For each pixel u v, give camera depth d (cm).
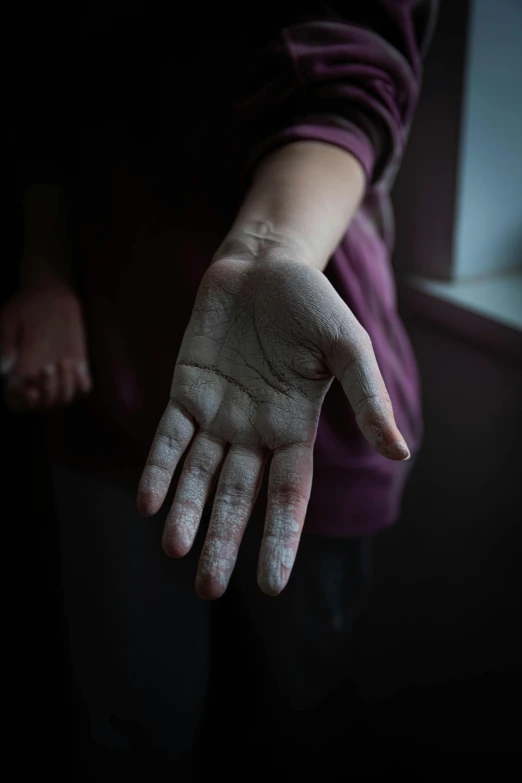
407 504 97
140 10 49
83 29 53
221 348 39
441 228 84
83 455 60
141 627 62
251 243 41
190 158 51
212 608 88
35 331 58
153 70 50
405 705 83
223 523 35
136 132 52
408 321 91
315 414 37
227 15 48
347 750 78
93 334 57
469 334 80
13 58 58
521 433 77
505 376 77
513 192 83
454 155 78
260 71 46
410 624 96
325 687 74
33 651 89
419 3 48
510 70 75
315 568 61
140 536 60
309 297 37
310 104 46
